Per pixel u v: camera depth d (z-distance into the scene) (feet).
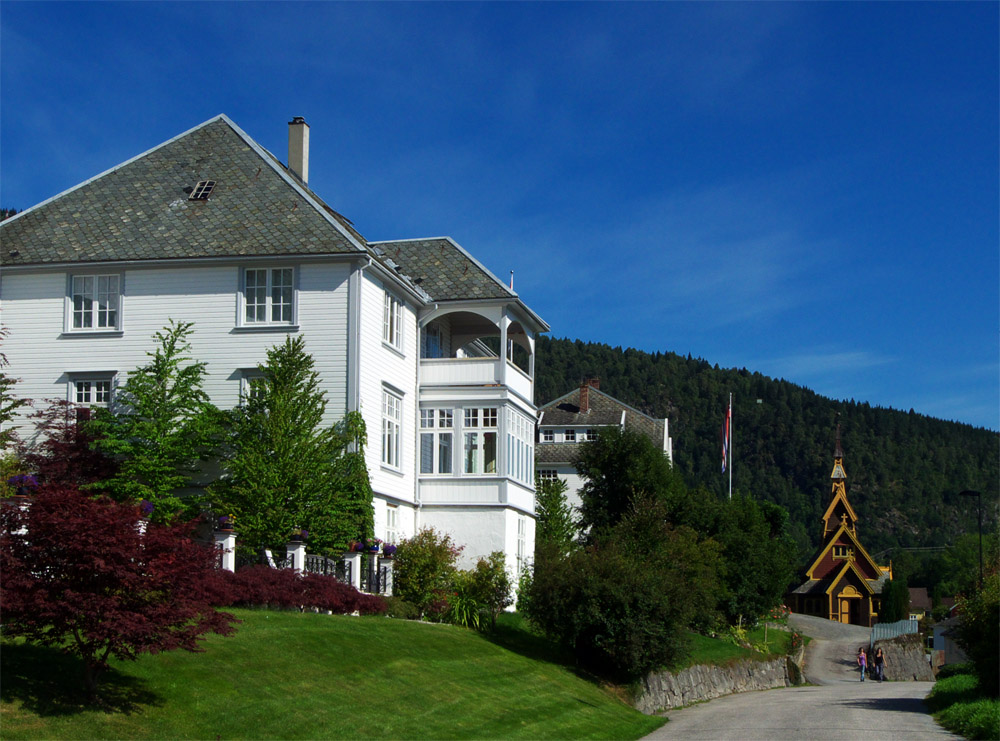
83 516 50.21
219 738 53.88
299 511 102.06
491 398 126.93
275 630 75.25
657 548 145.38
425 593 108.17
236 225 115.75
